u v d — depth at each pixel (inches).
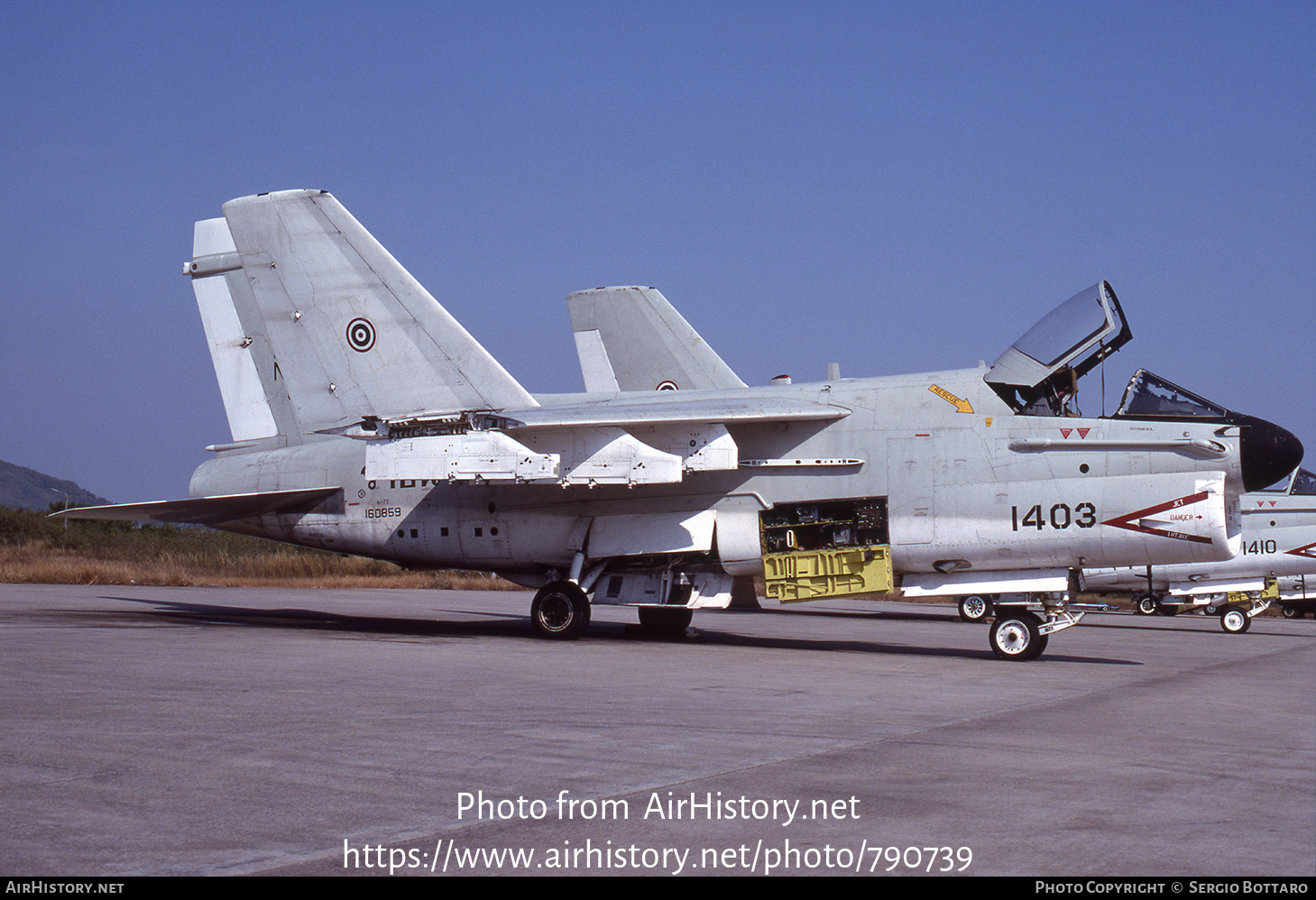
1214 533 477.7
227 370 672.4
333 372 561.6
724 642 583.8
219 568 1501.0
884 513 524.7
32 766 212.4
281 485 637.3
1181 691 385.4
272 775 209.0
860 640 628.4
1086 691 378.3
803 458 536.4
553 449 531.5
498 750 238.1
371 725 266.1
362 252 557.6
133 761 218.4
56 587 1013.8
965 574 522.0
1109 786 214.2
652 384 915.4
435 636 562.3
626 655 481.4
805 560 533.6
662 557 574.2
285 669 380.5
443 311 550.3
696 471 532.7
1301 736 286.2
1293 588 1103.0
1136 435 492.7
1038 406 517.7
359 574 1545.3
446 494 603.2
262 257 567.5
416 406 550.9
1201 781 221.8
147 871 149.5
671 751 242.5
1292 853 168.9
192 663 393.4
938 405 525.3
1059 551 501.4
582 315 939.3
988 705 333.4
